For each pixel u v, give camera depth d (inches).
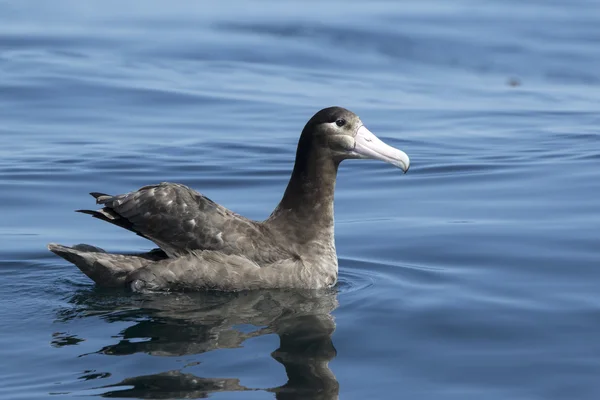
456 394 382.9
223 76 1124.5
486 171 767.1
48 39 1267.2
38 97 989.2
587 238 592.4
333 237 528.7
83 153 802.2
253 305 485.7
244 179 740.7
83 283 520.4
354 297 500.1
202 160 789.2
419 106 1018.1
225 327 453.1
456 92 1098.1
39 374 394.9
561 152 824.3
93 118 925.2
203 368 403.5
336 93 1062.4
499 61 1244.5
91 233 622.2
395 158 524.4
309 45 1289.4
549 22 1405.0
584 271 534.9
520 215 648.4
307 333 446.9
